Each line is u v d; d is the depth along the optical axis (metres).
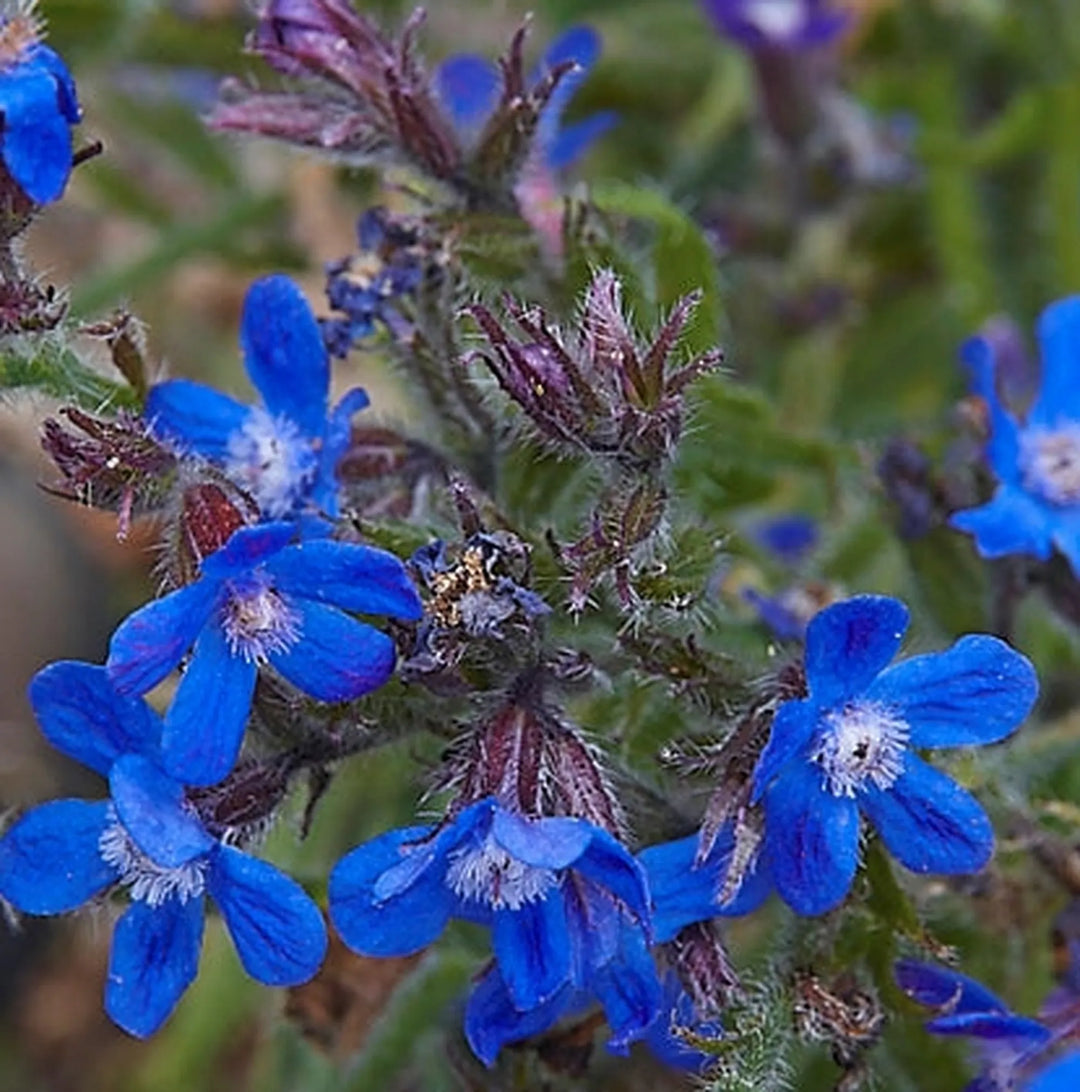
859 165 0.35
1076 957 0.28
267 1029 0.33
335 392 0.36
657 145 0.39
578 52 0.33
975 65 0.38
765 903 0.27
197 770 0.24
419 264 0.28
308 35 0.28
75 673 0.24
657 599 0.25
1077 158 0.35
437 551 0.25
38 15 0.27
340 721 0.25
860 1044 0.26
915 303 0.38
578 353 0.25
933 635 0.30
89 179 0.37
